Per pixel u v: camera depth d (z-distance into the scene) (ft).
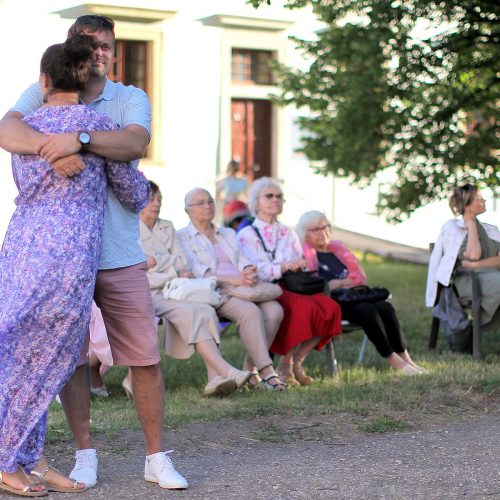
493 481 21.13
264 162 76.54
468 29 40.32
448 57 41.73
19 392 18.89
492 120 46.83
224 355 38.27
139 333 20.12
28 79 62.64
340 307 34.09
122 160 19.35
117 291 19.95
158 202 32.55
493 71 42.01
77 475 20.54
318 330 33.12
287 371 33.12
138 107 20.42
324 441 24.86
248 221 39.68
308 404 28.78
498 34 39.68
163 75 68.85
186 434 25.34
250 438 25.07
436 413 27.78
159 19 67.51
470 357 37.32
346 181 78.28
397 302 53.21
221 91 71.61
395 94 45.73
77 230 18.78
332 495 20.16
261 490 20.48
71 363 19.13
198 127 70.95
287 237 35.42
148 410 20.45
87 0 63.82
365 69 45.73
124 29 66.54
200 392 31.40
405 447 24.13
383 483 21.03
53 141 18.45
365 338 36.81
